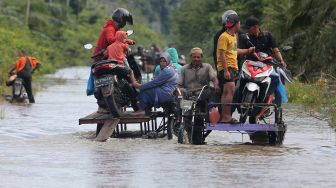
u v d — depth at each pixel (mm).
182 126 24328
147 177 17641
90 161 20047
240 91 24469
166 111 26078
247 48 24984
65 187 16438
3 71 57031
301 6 54562
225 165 19422
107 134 24938
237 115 33156
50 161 20000
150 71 66688
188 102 24359
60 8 170250
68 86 63938
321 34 50438
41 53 111688
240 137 26359
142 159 20453
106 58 27062
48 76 89000
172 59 34344
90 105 41594
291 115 34312
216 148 22938
